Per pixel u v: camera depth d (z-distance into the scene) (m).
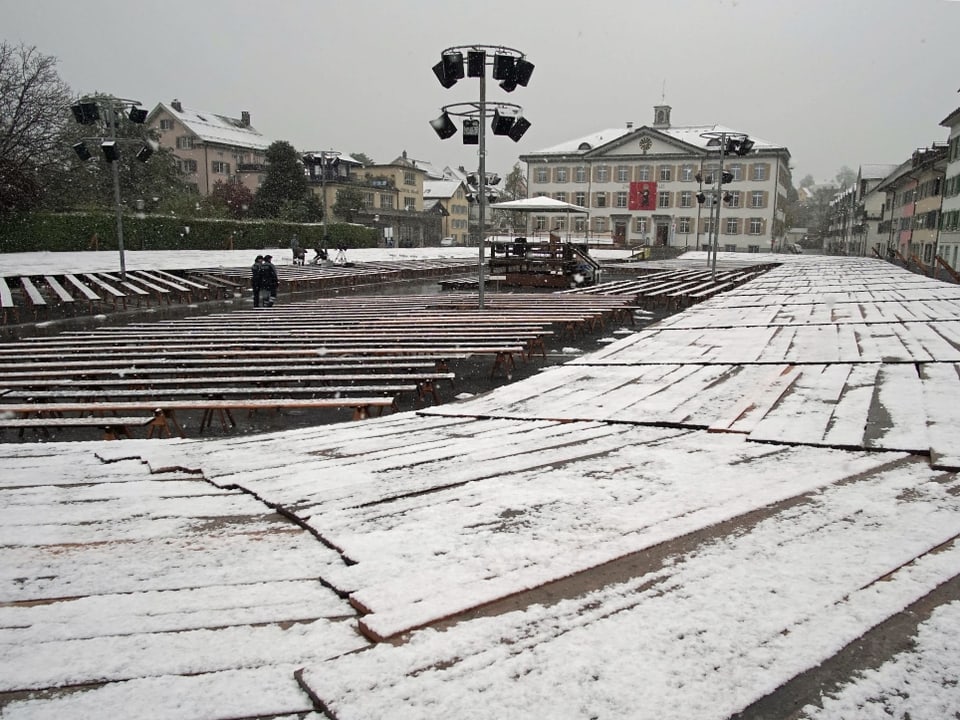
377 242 55.91
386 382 7.82
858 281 21.98
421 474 3.94
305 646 2.13
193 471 4.35
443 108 14.14
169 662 2.06
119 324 16.59
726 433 4.73
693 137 66.81
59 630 2.26
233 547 2.96
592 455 4.25
